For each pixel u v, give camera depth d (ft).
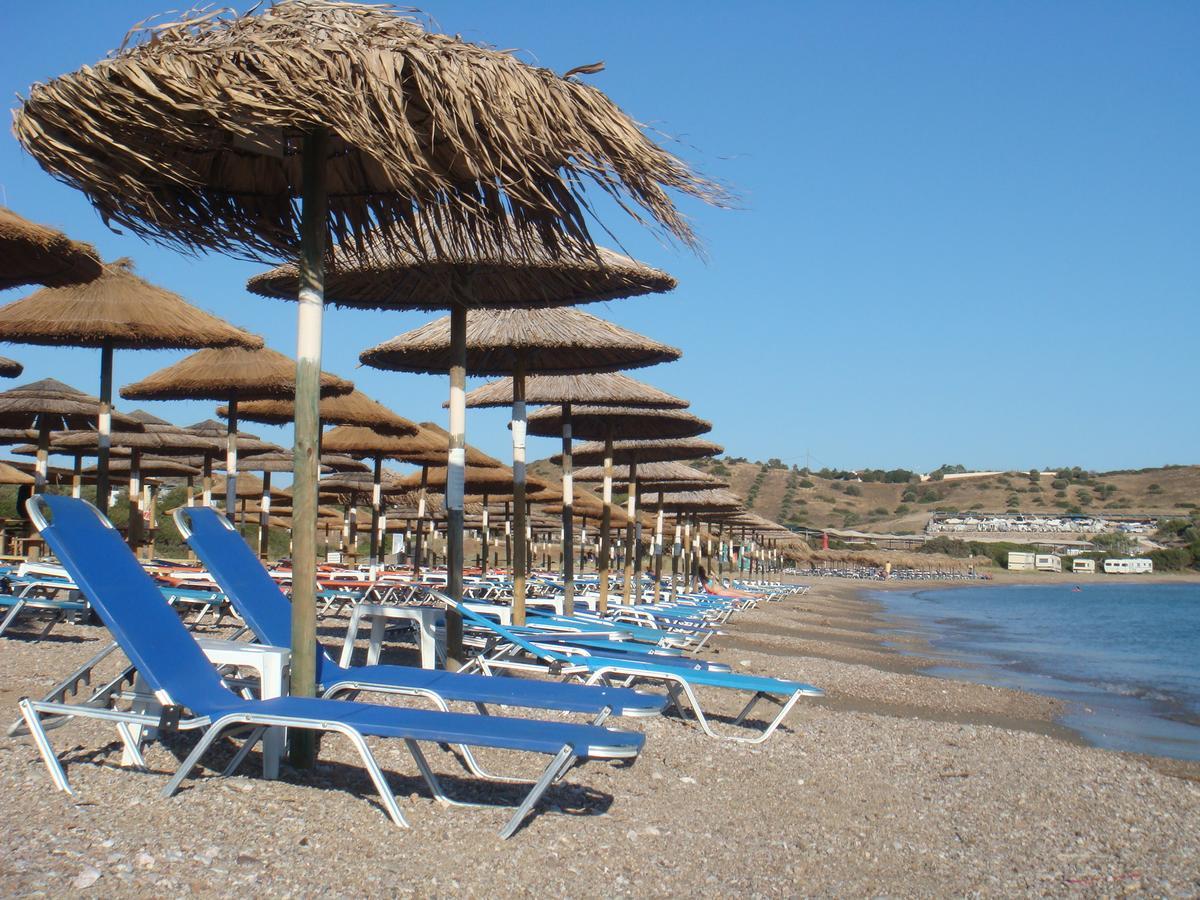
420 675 17.46
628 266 25.71
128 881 10.47
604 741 13.37
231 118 14.43
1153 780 24.63
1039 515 487.61
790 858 14.55
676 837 14.70
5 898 9.64
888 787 20.18
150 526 73.51
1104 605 173.78
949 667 61.36
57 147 14.75
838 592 193.06
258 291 27.04
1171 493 533.14
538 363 36.24
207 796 13.67
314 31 14.05
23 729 16.10
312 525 15.70
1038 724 38.06
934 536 442.09
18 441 59.82
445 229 20.10
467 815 14.26
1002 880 14.93
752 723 26.43
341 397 47.60
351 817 13.58
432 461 59.41
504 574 67.72
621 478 70.38
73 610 31.55
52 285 26.30
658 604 67.62
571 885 12.22
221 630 33.58
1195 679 58.65
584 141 15.06
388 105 13.88
